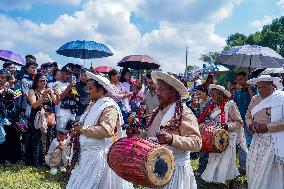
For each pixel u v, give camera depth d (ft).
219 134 21.80
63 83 29.86
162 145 11.96
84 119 16.12
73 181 15.44
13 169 27.27
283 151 18.54
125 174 12.07
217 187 24.17
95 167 15.34
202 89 28.40
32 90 27.48
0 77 28.12
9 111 28.35
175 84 12.81
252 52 30.09
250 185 19.86
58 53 37.04
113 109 15.60
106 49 36.88
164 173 11.68
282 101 18.78
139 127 13.30
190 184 12.93
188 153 12.97
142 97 33.47
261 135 19.36
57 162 26.17
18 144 29.35
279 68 34.19
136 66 40.50
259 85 19.40
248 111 20.86
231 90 29.12
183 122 12.50
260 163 19.25
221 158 22.93
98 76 15.89
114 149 12.53
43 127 27.25
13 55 37.17
